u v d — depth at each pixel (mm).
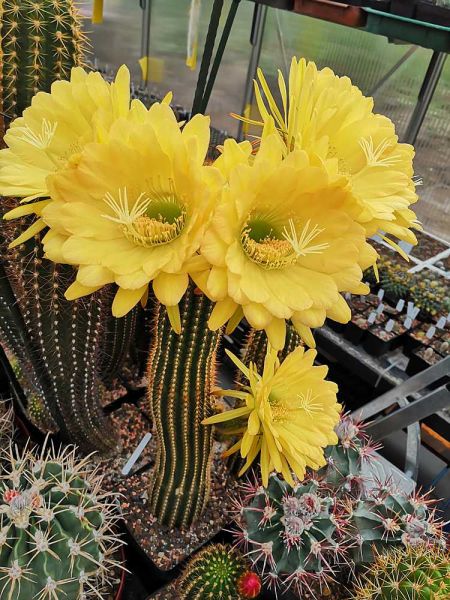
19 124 243
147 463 497
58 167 233
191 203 211
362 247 224
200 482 412
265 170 207
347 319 232
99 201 220
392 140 245
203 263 217
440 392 439
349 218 215
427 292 712
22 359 442
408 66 812
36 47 300
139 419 537
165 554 429
